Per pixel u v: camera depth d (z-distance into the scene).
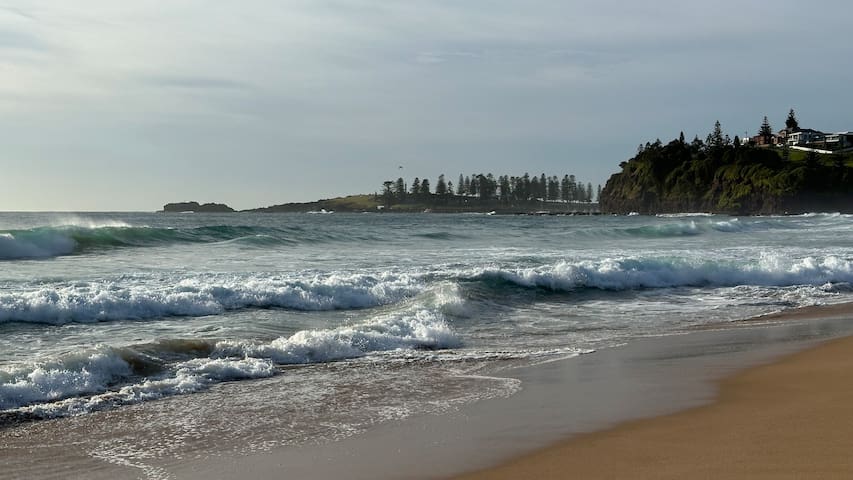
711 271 23.91
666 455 6.09
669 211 186.50
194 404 8.57
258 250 31.25
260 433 7.34
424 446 6.75
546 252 31.36
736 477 5.34
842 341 12.82
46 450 6.75
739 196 161.62
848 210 149.88
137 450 6.75
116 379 9.53
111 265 23.78
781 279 23.92
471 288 19.45
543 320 16.42
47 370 9.30
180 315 15.34
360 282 18.89
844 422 6.88
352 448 6.75
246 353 11.34
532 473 5.78
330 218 144.38
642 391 9.05
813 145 193.75
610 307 18.75
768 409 7.68
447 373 10.48
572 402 8.52
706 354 11.93
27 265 23.42
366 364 11.14
